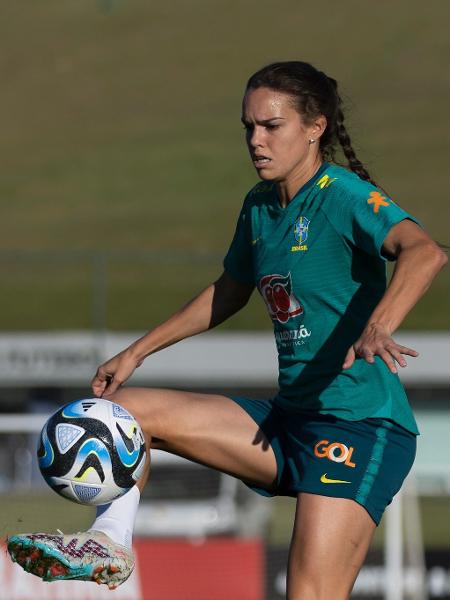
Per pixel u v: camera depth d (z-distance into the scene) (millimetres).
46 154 153375
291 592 14953
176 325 17594
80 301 102125
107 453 14578
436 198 128625
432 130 150625
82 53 188250
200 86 175500
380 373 15812
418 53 175500
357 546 15141
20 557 14156
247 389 73250
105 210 133250
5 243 122188
